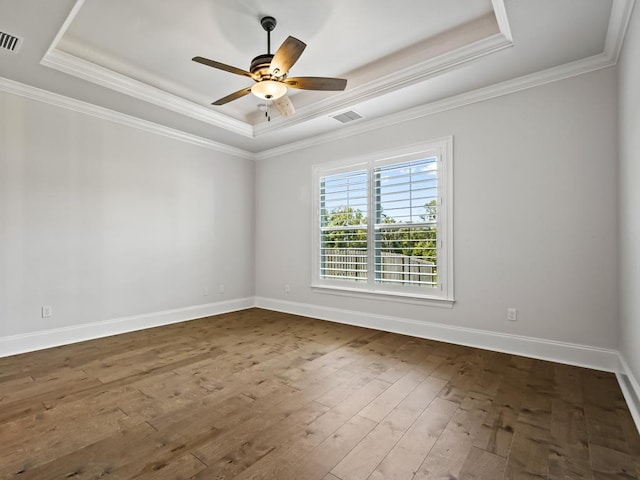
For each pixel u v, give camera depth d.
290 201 5.17
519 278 3.17
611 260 2.75
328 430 1.92
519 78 3.11
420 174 3.81
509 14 2.27
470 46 2.79
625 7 2.12
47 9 2.23
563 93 2.95
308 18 2.66
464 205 3.49
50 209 3.49
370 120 4.15
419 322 3.81
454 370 2.81
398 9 2.57
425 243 3.78
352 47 3.08
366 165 4.26
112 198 3.96
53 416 2.07
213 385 2.53
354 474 1.56
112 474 1.55
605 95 2.77
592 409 2.15
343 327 4.27
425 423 2.00
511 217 3.21
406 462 1.64
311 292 4.89
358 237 4.37
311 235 4.88
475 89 3.34
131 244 4.14
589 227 2.84
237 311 5.29
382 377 2.68
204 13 2.59
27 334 3.32
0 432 1.89
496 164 3.30
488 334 3.34
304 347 3.45
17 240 3.28
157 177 4.40
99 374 2.74
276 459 1.66
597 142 2.81
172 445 1.77
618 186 2.67
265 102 4.29
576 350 2.89
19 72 3.04
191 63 3.33
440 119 3.65
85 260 3.74
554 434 1.88
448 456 1.69
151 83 3.66
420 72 3.13
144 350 3.35
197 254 4.86
